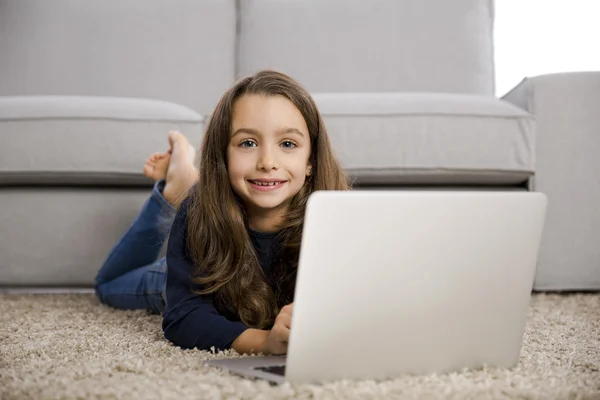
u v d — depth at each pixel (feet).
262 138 4.17
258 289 4.37
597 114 7.19
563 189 7.16
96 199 7.03
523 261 3.38
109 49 8.81
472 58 8.89
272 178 4.16
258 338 3.91
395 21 8.93
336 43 8.87
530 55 10.90
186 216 4.45
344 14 8.96
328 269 2.92
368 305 3.06
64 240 6.97
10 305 6.30
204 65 8.90
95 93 8.73
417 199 3.01
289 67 8.84
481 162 7.01
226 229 4.31
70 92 8.71
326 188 4.51
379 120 7.00
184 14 8.97
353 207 2.89
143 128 6.97
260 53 8.88
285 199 4.28
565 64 10.83
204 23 8.98
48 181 7.00
